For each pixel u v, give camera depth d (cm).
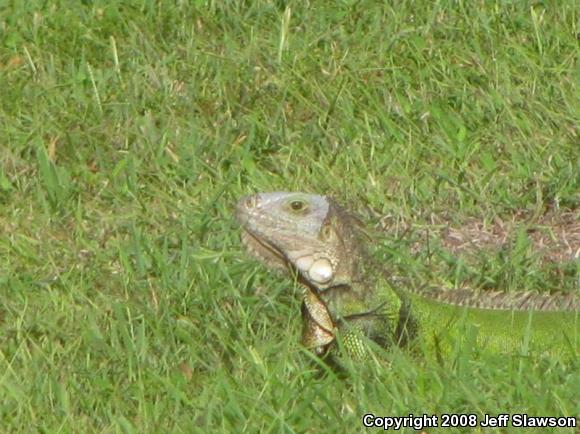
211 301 1062
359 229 995
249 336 1020
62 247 1173
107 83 1434
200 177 1280
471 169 1306
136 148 1330
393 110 1381
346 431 891
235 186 1263
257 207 984
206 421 902
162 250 1143
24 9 1552
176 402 933
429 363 950
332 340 992
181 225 1186
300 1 1552
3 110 1394
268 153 1330
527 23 1506
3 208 1238
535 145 1326
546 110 1362
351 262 984
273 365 974
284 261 994
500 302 1002
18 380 967
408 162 1302
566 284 1104
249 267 1093
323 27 1508
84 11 1556
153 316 1039
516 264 1123
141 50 1479
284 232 980
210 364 991
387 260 1110
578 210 1247
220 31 1523
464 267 1116
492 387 922
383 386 922
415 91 1410
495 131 1345
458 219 1225
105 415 928
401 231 1197
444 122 1359
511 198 1255
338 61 1446
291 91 1402
